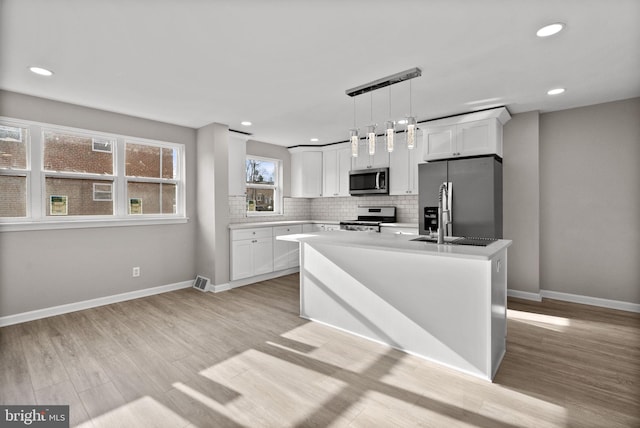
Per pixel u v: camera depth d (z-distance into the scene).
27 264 3.21
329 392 2.01
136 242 4.01
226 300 3.94
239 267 4.57
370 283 2.75
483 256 1.98
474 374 2.20
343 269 2.94
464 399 1.93
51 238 3.36
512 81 2.93
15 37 2.12
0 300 3.06
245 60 2.47
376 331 2.72
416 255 2.46
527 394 1.97
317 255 3.16
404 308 2.54
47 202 3.38
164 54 2.37
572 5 1.80
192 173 4.55
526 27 2.03
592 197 3.70
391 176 5.07
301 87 3.03
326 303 3.10
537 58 2.46
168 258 4.32
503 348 2.54
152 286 4.17
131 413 1.81
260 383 2.11
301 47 2.28
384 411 1.82
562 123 3.85
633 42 2.22
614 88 3.14
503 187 4.07
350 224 5.41
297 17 1.91
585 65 2.60
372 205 5.66
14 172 3.17
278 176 6.02
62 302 3.43
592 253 3.71
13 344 2.68
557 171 3.89
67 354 2.50
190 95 3.24
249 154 5.46
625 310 3.52
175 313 3.46
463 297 2.25
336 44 2.23
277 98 3.33
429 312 2.41
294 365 2.34
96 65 2.55
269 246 5.03
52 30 2.04
